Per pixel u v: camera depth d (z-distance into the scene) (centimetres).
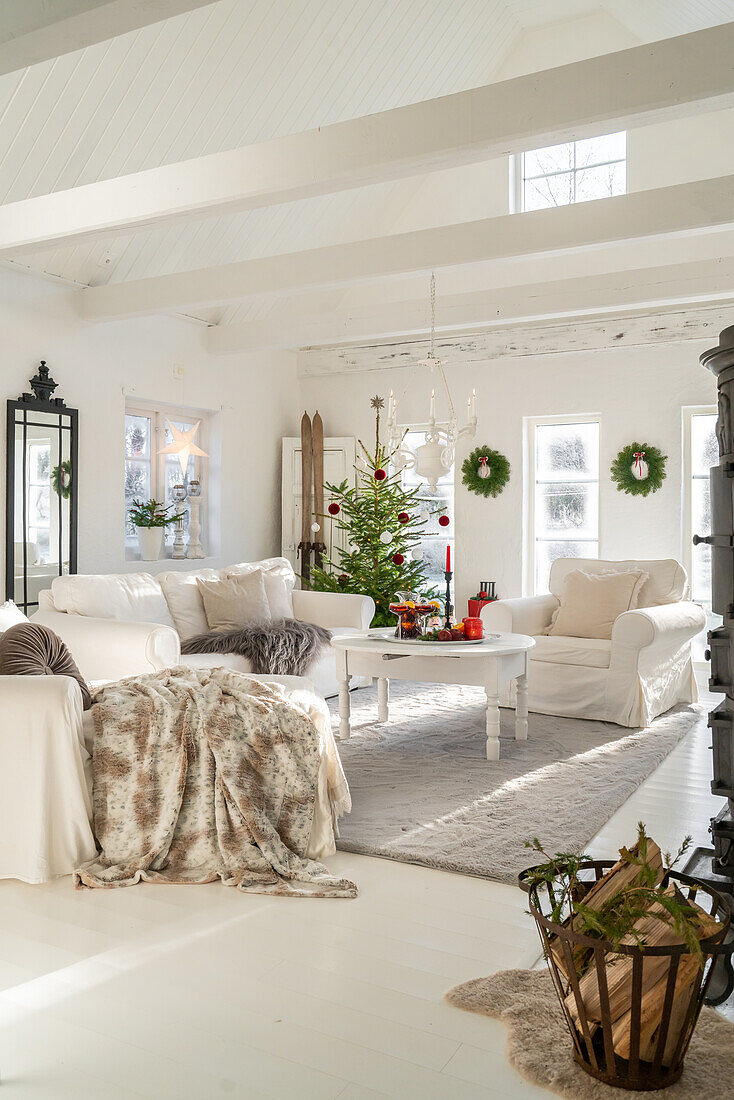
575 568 609
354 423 806
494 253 473
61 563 586
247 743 304
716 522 258
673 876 206
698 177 648
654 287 569
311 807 307
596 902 187
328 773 317
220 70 507
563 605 575
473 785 382
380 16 556
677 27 589
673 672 552
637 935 171
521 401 728
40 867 284
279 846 294
